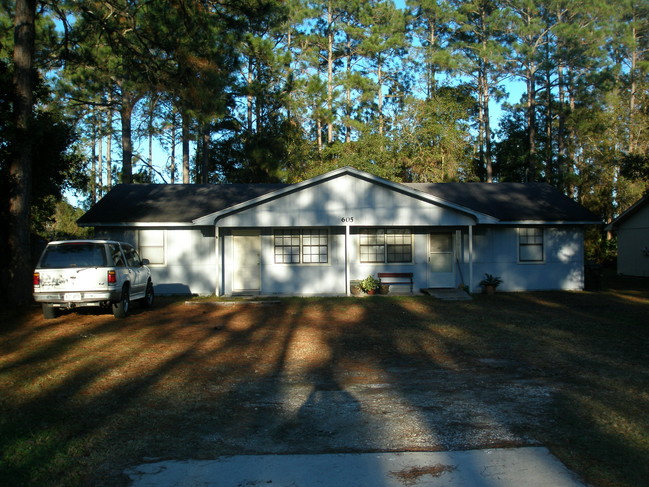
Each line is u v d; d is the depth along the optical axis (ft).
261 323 40.98
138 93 80.64
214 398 21.44
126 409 19.94
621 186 109.40
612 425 17.74
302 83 108.99
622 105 118.32
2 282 52.70
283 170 104.53
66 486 13.64
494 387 22.77
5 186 49.98
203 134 96.22
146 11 50.44
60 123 56.13
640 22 134.00
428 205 59.57
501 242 64.39
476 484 13.64
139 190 71.56
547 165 126.00
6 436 17.03
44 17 63.82
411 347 31.55
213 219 58.34
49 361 27.89
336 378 24.68
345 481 13.91
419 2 134.10
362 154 109.40
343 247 62.18
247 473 14.40
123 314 43.24
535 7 125.29
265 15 56.13
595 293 61.57
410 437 16.98
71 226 125.70
